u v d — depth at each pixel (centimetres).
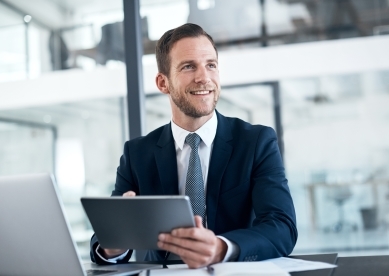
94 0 387
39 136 412
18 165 414
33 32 394
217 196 154
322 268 114
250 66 413
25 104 407
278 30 411
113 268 132
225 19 409
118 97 400
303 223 432
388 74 407
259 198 147
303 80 413
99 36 390
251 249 123
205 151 162
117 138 405
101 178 409
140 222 114
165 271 115
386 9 402
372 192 422
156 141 173
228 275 103
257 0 411
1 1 395
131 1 286
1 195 112
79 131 409
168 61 162
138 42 288
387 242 421
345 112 414
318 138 419
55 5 393
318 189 425
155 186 164
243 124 169
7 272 121
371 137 414
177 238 113
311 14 408
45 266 114
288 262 123
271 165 156
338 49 409
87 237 400
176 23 359
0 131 413
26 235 113
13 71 402
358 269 111
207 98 157
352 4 407
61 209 108
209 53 159
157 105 387
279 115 414
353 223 426
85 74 398
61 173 413
